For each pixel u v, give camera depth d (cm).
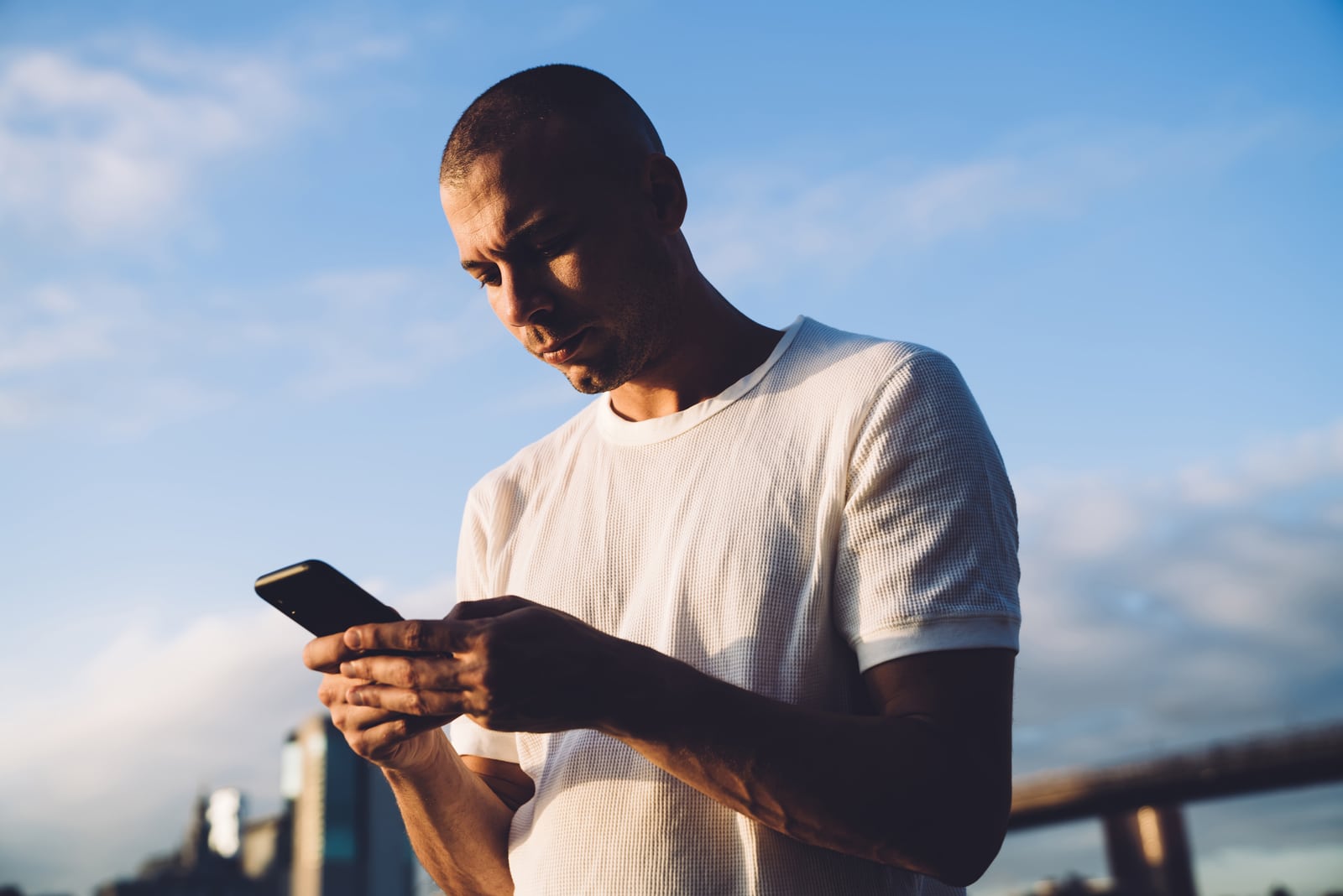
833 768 106
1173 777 4753
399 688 108
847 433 132
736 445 141
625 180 140
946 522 124
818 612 127
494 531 164
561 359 141
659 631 133
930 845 107
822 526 129
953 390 135
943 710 114
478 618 110
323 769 4162
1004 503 131
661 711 105
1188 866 5606
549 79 140
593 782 128
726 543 132
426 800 137
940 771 107
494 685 100
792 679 124
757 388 146
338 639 112
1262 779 4438
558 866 126
